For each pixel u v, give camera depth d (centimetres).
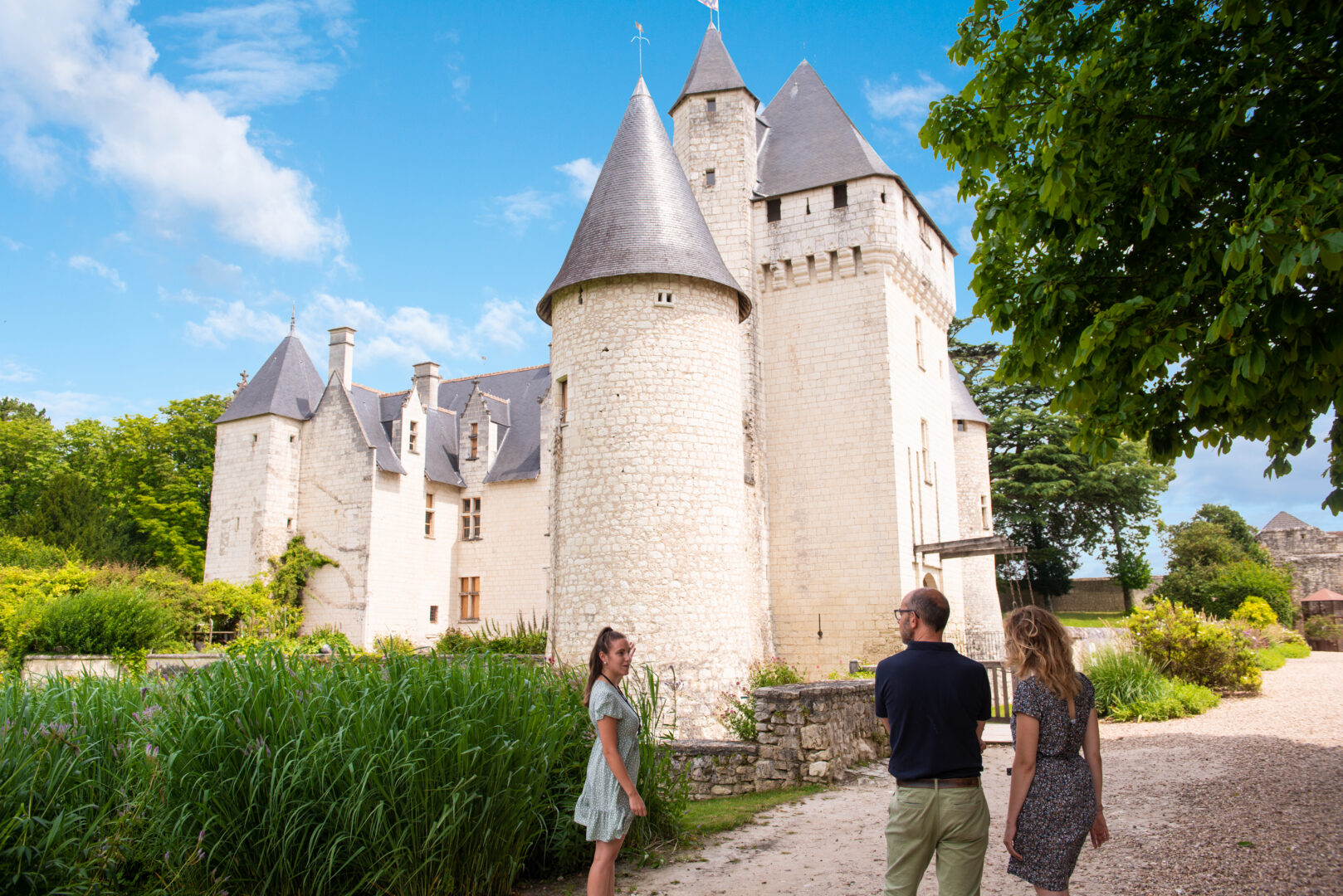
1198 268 609
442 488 3194
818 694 1031
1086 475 3838
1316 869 574
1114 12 718
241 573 2942
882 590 2048
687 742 1077
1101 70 681
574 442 1789
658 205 1855
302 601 2934
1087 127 680
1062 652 439
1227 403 658
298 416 3081
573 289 1856
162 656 1827
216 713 600
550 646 1762
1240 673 1677
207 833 564
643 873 677
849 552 2098
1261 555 4112
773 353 2262
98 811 593
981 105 776
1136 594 4053
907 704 437
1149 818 741
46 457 4172
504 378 3650
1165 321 642
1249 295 531
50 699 680
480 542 3189
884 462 2098
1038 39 737
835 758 1041
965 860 421
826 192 2250
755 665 1894
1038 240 766
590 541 1723
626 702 561
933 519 2327
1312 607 3709
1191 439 706
